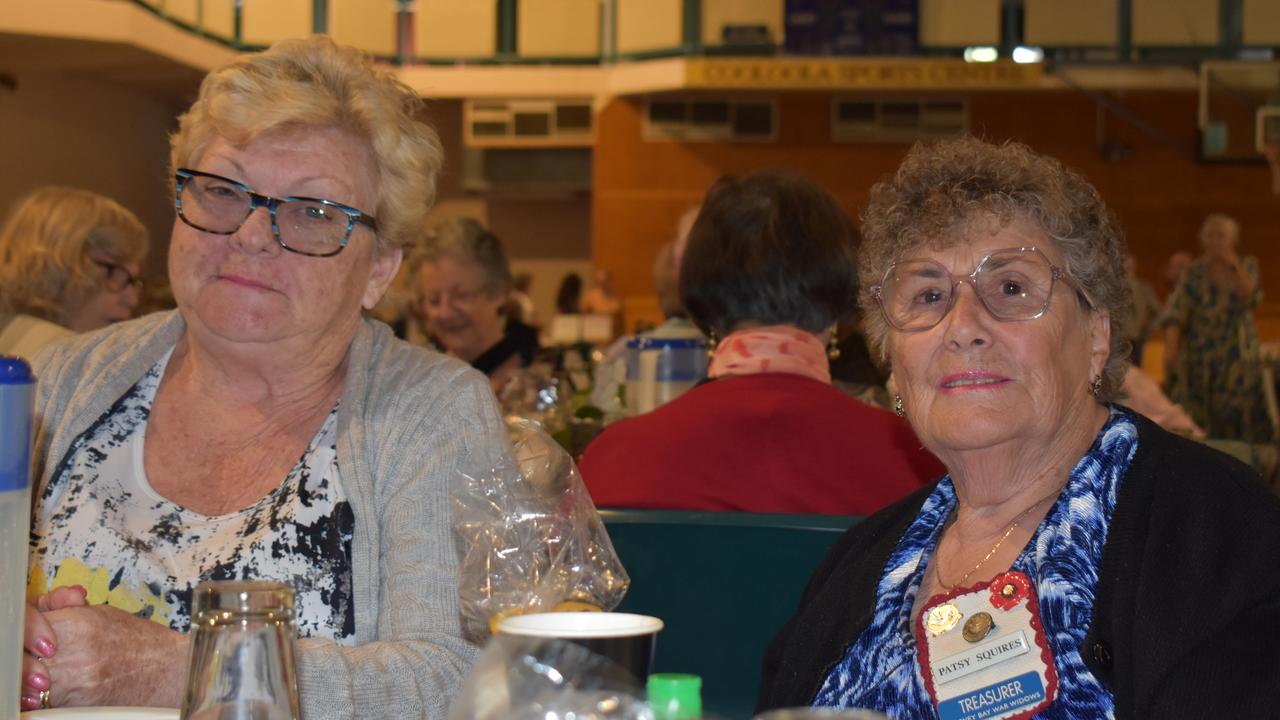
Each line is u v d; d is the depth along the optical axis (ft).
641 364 10.73
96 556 5.03
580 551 4.12
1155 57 37.65
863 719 1.96
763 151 42.86
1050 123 41.24
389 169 5.36
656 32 40.96
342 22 39.01
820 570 5.04
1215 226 25.09
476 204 47.91
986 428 4.32
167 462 5.32
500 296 14.23
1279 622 3.66
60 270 9.66
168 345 5.56
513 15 42.14
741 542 5.39
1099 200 4.57
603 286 42.60
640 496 6.09
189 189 5.13
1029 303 4.38
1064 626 4.02
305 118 5.11
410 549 4.93
